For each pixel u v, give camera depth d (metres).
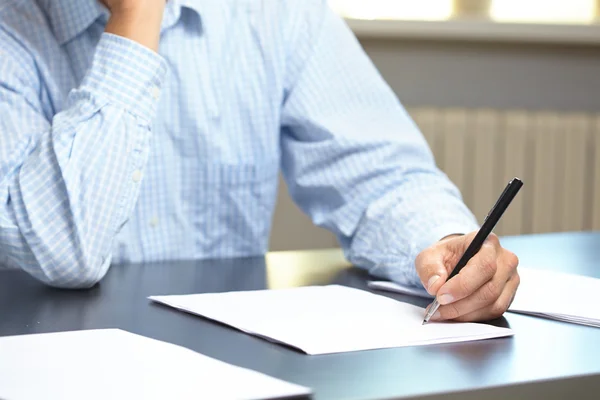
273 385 0.67
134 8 1.27
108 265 1.23
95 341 0.82
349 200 1.52
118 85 1.24
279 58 1.64
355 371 0.75
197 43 1.60
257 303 1.02
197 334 0.89
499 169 3.07
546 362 0.79
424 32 2.99
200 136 1.61
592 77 3.17
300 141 1.67
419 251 1.24
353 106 1.62
